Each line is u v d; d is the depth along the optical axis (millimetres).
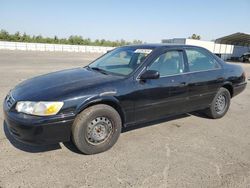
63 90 3322
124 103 3684
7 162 3225
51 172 3041
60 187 2764
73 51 46250
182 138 4262
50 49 44188
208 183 2947
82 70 4418
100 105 3482
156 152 3695
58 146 3732
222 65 5297
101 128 3545
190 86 4527
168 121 5078
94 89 3418
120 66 4262
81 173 3053
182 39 32938
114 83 3625
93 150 3510
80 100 3275
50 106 3109
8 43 40281
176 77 4324
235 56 39625
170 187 2840
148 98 3951
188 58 4652
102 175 3029
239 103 7090
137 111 3889
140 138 4168
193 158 3559
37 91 3355
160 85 4066
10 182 2805
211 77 4918
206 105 5027
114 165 3271
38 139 3119
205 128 4805
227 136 4453
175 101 4359
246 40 42188
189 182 2953
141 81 3871
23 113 3131
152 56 4105
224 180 3021
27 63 16938
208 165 3373
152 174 3094
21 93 3426
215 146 4004
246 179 3061
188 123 5035
